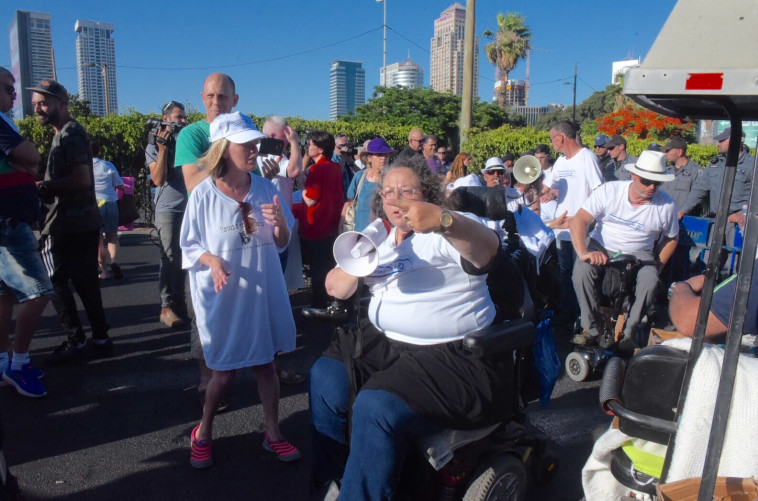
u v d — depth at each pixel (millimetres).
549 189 5934
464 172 7008
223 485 2992
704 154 14875
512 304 2525
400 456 2068
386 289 2385
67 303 4547
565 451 3395
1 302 3854
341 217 5445
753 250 1595
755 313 1991
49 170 4312
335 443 2473
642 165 4332
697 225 6125
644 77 1563
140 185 11945
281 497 2896
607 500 2428
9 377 3904
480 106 28078
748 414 1855
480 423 2225
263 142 4035
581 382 4406
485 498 2281
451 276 2275
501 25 35031
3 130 3469
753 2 1468
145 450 3316
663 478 1979
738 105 1908
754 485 1754
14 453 3262
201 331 2977
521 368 2590
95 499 2857
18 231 3660
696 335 1909
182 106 5367
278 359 4746
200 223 2883
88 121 11453
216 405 3082
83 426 3582
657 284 4301
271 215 2959
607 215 4582
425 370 2193
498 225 2701
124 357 4723
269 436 3184
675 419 1989
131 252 9516
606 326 4414
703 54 1508
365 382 2359
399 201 1906
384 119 24938
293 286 5270
